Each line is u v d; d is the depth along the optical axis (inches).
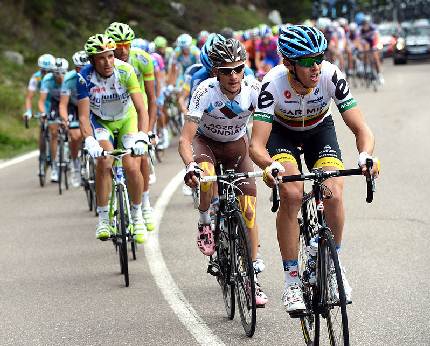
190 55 1822.1
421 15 6235.2
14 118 2485.2
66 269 925.2
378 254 892.0
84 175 1250.0
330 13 5654.5
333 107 2315.5
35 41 3444.9
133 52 1070.4
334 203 619.5
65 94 1321.4
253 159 634.2
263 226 1059.3
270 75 641.0
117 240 898.7
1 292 848.9
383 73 3730.3
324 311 591.5
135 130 950.4
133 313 753.0
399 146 1621.6
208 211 761.6
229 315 719.7
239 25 4741.6
